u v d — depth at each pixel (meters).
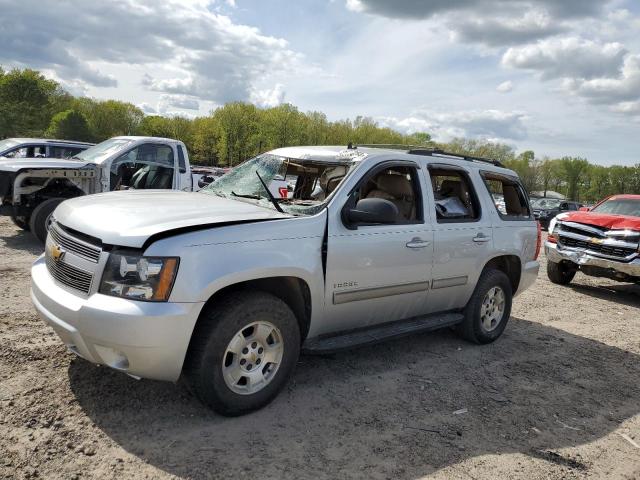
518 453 3.40
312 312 3.86
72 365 4.01
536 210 28.45
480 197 5.35
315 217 3.85
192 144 107.12
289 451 3.15
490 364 5.00
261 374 3.57
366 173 4.27
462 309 5.32
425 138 105.06
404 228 4.44
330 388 4.10
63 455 2.89
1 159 9.05
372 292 4.21
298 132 86.50
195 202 3.97
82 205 3.76
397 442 3.38
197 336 3.27
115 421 3.29
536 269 6.03
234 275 3.29
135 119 115.31
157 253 3.08
